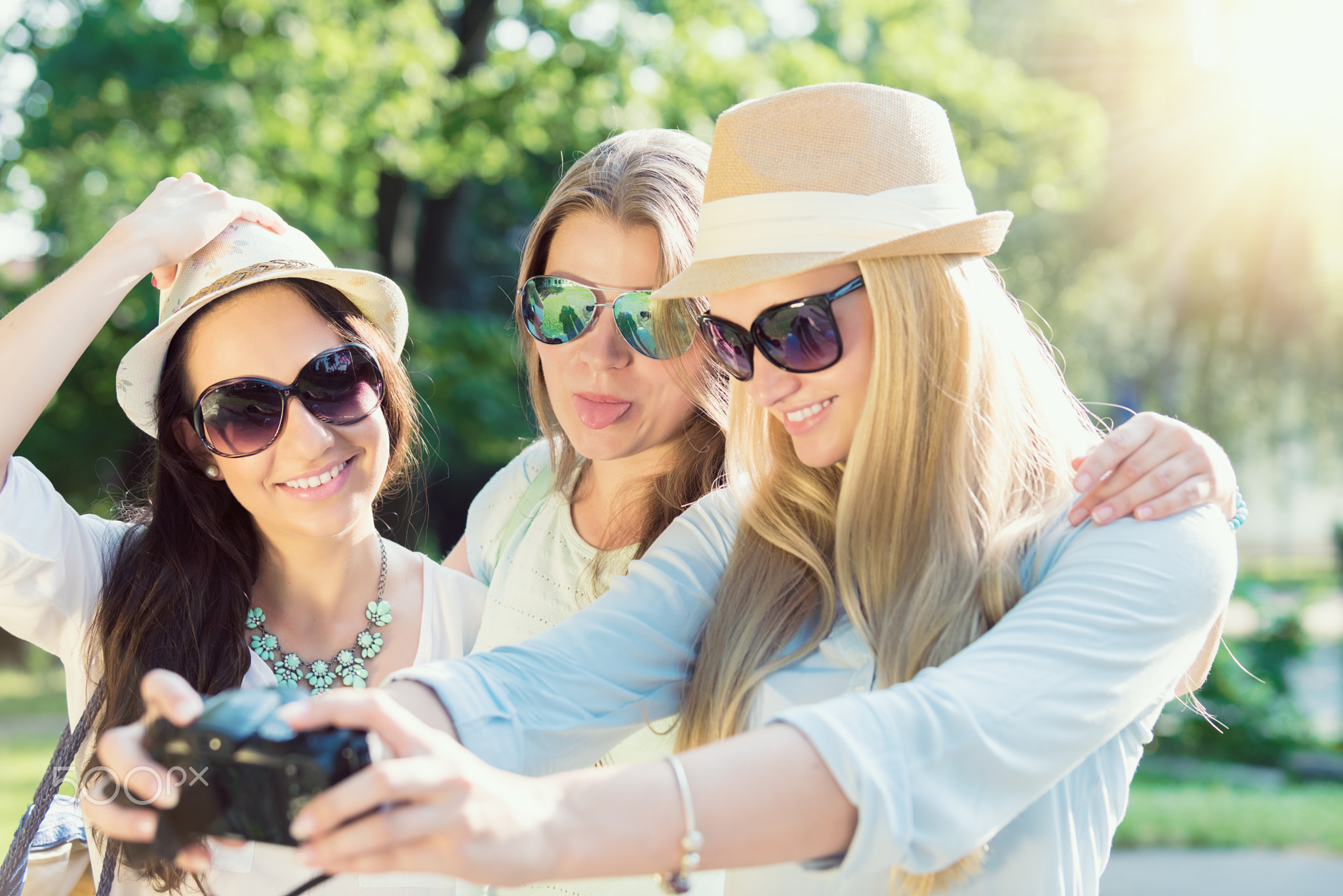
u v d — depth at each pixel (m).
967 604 1.46
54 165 10.52
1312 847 8.11
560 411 2.11
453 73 11.92
